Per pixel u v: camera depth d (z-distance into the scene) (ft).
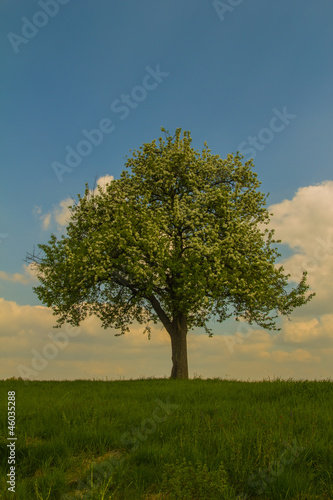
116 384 57.21
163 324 78.38
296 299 76.28
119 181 77.66
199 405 36.65
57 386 55.57
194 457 21.61
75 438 26.21
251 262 71.46
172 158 77.66
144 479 19.98
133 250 66.59
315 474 19.66
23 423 30.86
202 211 73.56
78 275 70.28
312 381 48.06
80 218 76.48
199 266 67.00
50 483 19.35
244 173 79.87
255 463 20.65
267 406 34.99
